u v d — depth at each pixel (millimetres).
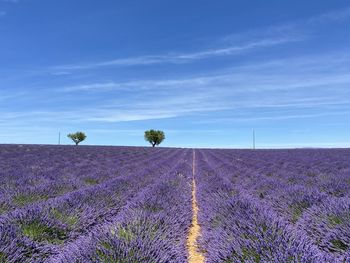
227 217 6715
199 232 7086
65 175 14727
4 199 7922
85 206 7371
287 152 43719
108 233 4828
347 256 4305
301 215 7000
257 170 19203
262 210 6527
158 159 31906
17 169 16219
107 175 15719
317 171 16859
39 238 5438
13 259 4305
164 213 6832
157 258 4328
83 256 4188
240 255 4477
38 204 6855
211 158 35219
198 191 12211
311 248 4258
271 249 4355
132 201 8406
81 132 77250
